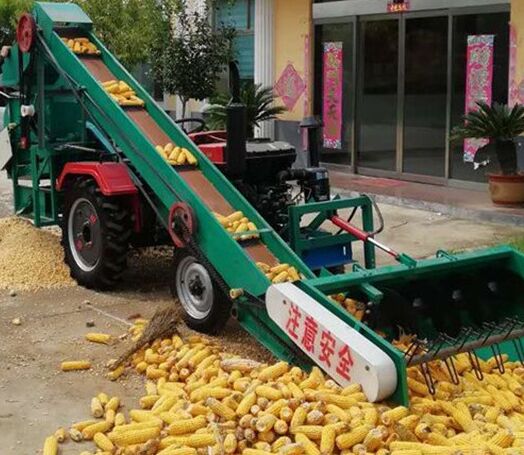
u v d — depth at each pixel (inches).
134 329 245.0
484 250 223.9
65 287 294.4
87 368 221.9
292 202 277.6
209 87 521.7
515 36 419.2
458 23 453.7
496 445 165.8
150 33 507.2
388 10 485.1
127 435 175.9
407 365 182.5
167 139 260.1
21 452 178.2
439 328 217.0
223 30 529.0
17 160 334.3
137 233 284.5
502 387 195.9
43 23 297.3
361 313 202.5
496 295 223.9
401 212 416.2
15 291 287.3
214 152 266.1
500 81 436.8
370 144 510.9
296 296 195.0
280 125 542.6
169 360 214.1
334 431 165.3
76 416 194.7
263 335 212.2
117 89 274.2
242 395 183.5
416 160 485.7
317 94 535.2
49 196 316.8
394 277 207.9
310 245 254.2
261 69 543.2
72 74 283.9
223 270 223.9
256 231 226.8
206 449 169.2
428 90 473.7
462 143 457.4
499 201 407.8
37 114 308.0
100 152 292.5
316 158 283.1
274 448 167.6
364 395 176.9
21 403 201.3
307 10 519.2
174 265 250.7
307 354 191.5
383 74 497.7
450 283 221.0
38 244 319.0
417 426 169.8
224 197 241.9
